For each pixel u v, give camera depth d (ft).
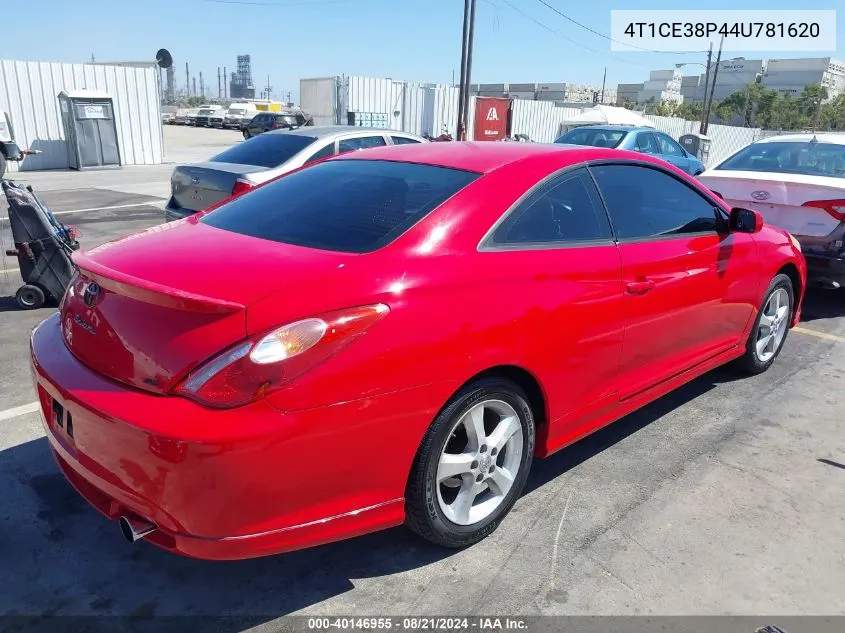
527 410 9.27
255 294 7.01
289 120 104.32
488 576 8.60
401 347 7.45
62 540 9.08
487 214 8.87
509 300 8.58
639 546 9.25
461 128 68.28
